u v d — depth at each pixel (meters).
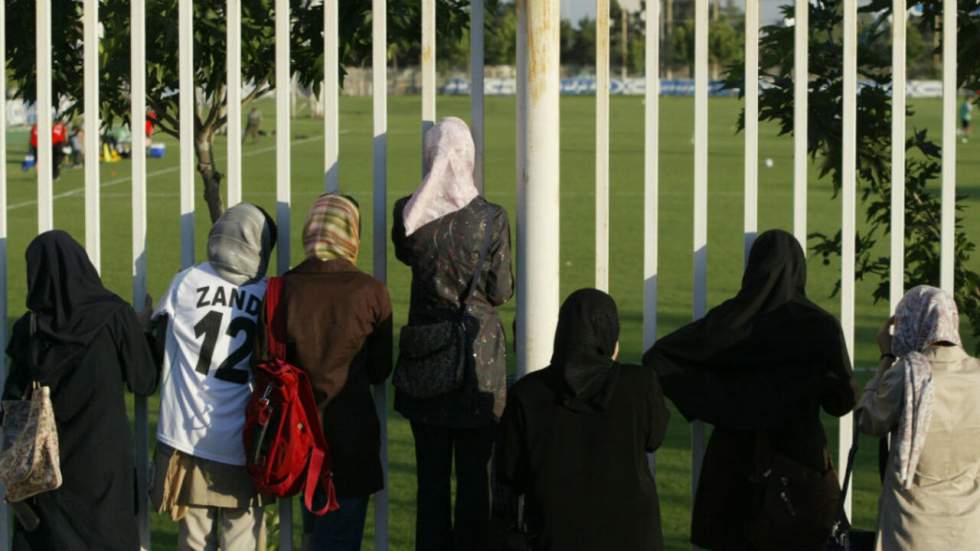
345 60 9.84
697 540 8.16
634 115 115.00
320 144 81.12
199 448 8.16
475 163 8.26
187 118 8.37
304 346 7.94
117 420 8.01
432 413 8.06
